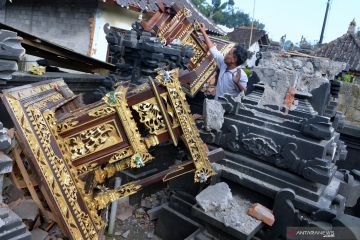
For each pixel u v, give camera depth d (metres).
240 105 4.25
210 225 3.73
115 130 2.59
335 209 3.59
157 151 5.02
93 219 2.70
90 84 5.75
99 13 8.75
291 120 4.11
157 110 2.63
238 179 3.87
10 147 2.45
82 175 2.78
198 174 2.83
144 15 10.26
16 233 2.10
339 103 8.79
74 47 9.24
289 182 3.70
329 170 3.43
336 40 15.62
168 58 4.93
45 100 2.77
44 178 2.34
